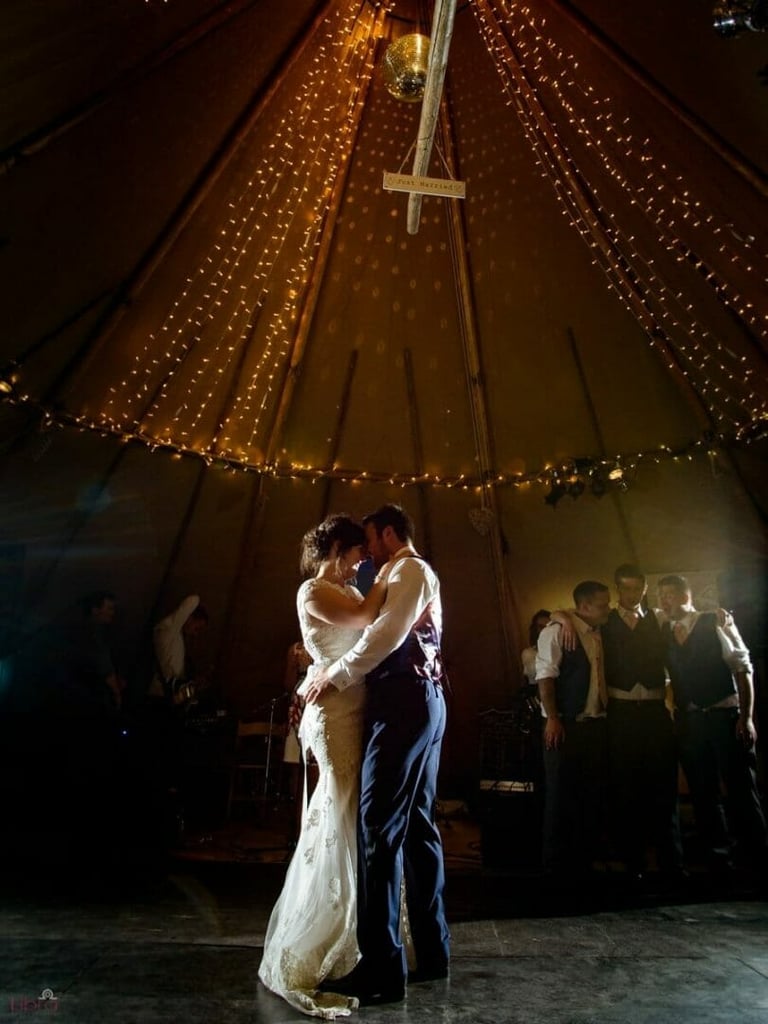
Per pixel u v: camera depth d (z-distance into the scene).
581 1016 2.05
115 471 6.31
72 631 6.34
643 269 5.54
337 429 7.01
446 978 2.38
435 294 6.38
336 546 2.74
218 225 5.48
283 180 5.55
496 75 5.28
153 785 5.00
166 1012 1.99
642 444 6.59
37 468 5.89
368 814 2.28
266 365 6.47
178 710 5.52
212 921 2.99
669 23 4.16
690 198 4.93
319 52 5.12
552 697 4.24
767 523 6.41
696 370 5.87
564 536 7.23
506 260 6.08
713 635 4.41
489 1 4.95
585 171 5.34
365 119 5.59
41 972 2.28
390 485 7.29
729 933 3.01
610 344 6.15
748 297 5.15
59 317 5.16
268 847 4.95
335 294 6.32
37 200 4.43
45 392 5.52
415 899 2.45
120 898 3.32
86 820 4.96
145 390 6.06
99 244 4.97
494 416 6.90
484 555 7.46
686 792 6.43
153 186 4.95
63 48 3.85
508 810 4.62
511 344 6.47
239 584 7.27
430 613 2.62
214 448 6.69
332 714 2.46
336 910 2.24
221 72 4.72
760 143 4.31
